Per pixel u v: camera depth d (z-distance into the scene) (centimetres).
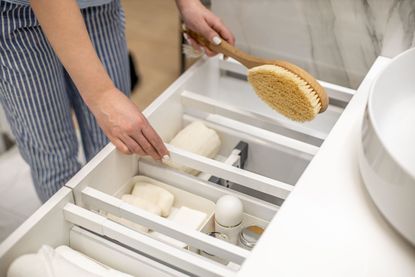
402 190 48
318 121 97
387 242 52
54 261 62
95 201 71
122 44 97
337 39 92
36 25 81
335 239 52
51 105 91
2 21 77
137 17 195
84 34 69
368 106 56
